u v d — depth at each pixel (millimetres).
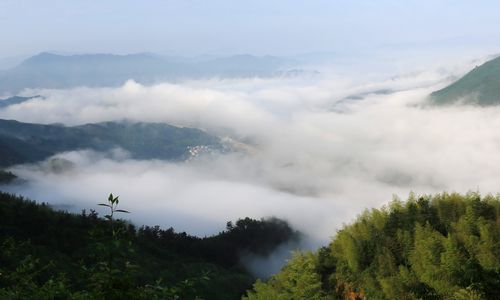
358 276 36750
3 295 10617
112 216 9531
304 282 37594
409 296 31656
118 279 9211
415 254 33000
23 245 12812
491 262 29328
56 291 10352
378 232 39375
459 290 29031
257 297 44000
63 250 90938
